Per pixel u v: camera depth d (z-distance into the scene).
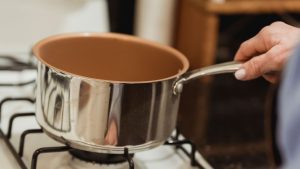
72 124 0.65
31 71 1.03
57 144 0.79
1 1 1.07
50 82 0.66
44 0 1.10
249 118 1.01
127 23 1.25
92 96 0.63
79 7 1.13
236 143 0.90
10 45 1.09
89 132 0.65
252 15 1.31
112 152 0.67
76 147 0.67
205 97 1.09
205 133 0.92
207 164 0.80
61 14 1.12
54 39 0.75
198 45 1.20
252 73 0.65
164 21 1.22
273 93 0.49
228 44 1.31
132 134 0.65
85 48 0.78
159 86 0.65
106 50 0.79
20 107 0.89
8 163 0.73
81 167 0.73
